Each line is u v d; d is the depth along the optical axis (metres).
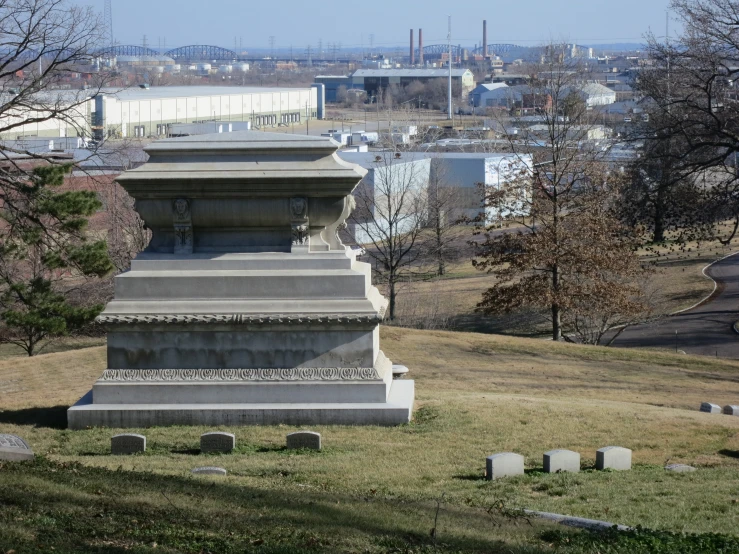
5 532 10.08
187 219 19.92
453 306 52.19
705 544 11.54
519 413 21.12
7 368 28.17
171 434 18.83
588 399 25.03
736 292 52.25
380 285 55.88
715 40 40.28
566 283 39.50
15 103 34.84
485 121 114.50
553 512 13.60
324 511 12.49
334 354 19.91
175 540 10.46
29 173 34.81
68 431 19.53
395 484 15.45
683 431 19.77
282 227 20.20
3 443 15.62
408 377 27.61
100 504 11.90
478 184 44.81
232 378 19.81
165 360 19.97
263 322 19.59
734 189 41.91
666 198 44.03
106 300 42.06
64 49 35.03
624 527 12.59
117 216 45.69
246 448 17.89
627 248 41.03
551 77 55.97
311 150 19.77
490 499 14.34
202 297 19.83
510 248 40.75
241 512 12.12
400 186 58.59
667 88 43.12
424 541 11.23
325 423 19.69
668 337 44.69
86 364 28.56
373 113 162.00
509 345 31.72
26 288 34.78
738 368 30.44
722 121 40.81
